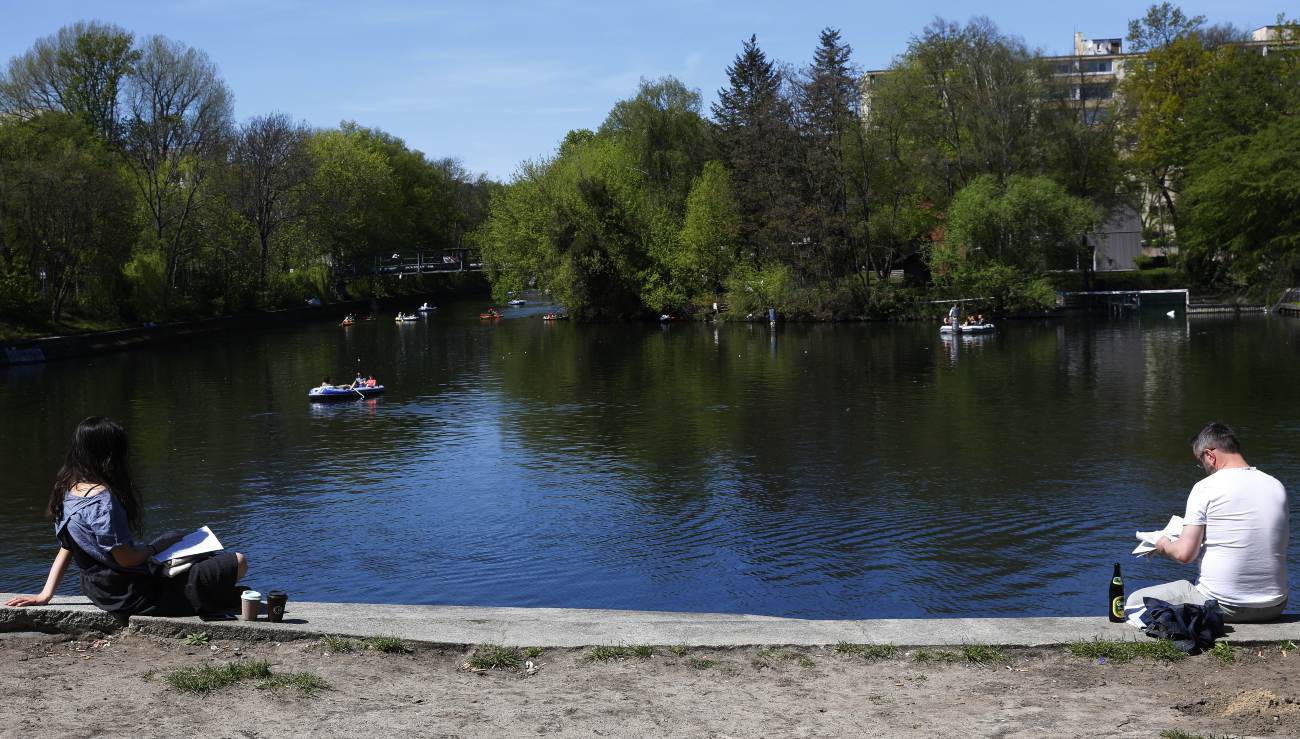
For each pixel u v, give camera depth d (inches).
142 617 311.0
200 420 1475.1
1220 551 313.0
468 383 1838.1
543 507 931.3
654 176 3422.7
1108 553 756.0
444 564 771.4
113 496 309.6
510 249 3440.0
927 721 253.6
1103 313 3034.0
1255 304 2893.7
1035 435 1200.2
